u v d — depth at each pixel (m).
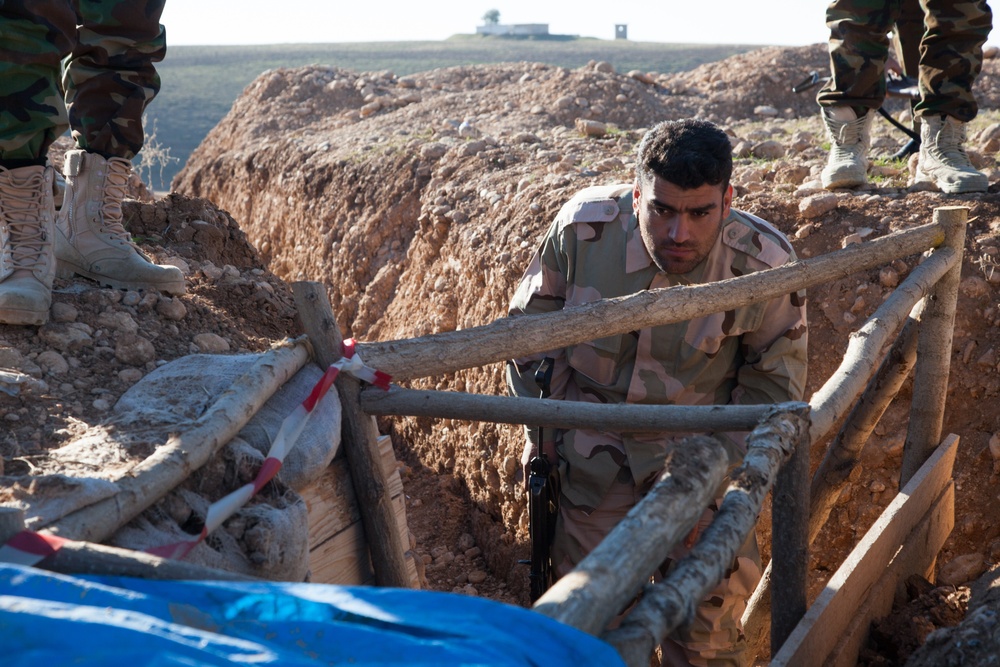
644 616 1.08
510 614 0.97
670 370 2.32
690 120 2.15
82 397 2.11
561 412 1.83
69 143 5.55
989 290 3.47
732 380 2.45
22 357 2.19
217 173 9.42
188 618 1.00
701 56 37.59
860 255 2.39
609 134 6.53
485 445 4.76
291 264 7.55
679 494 1.26
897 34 4.78
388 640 0.94
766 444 1.56
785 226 4.02
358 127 8.54
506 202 5.29
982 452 3.33
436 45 44.28
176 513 1.47
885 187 4.12
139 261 2.66
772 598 1.96
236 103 10.56
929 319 2.81
